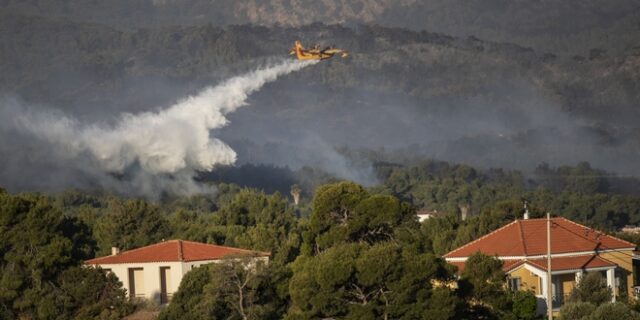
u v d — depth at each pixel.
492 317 98.75
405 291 92.69
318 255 101.00
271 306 98.25
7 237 110.44
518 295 101.75
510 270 110.00
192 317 94.81
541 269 109.56
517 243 114.12
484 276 100.00
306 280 93.94
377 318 93.31
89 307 102.88
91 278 104.75
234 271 96.62
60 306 103.56
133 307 104.44
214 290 95.88
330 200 110.81
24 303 103.75
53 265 107.88
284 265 109.75
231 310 97.44
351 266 92.88
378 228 109.88
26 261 107.94
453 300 93.62
